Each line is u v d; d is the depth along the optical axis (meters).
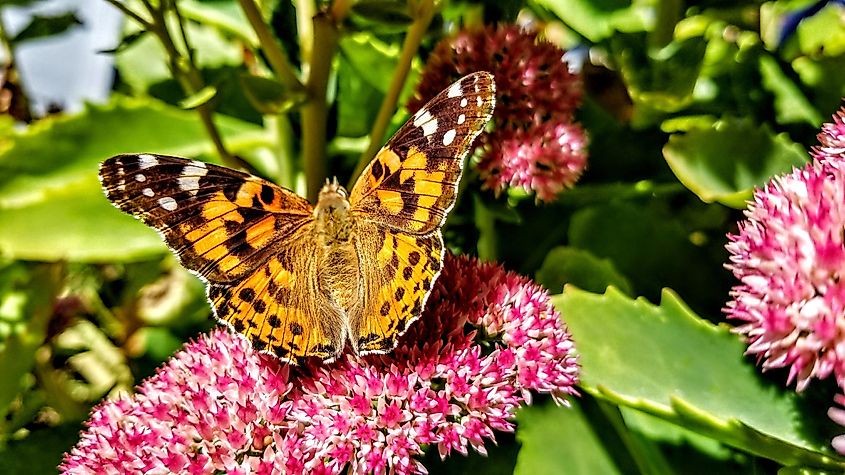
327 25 0.12
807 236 0.10
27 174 0.14
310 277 0.10
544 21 0.17
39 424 0.15
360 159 0.14
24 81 0.16
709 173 0.12
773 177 0.12
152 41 0.16
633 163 0.15
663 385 0.11
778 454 0.10
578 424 0.12
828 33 0.16
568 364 0.11
